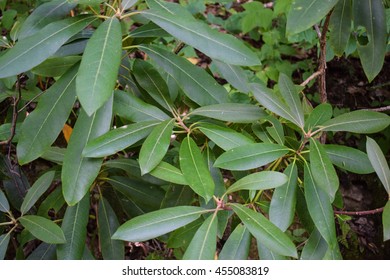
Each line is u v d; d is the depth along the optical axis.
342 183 2.02
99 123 1.06
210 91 1.16
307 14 1.03
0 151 1.46
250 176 1.03
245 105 1.12
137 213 1.36
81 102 0.93
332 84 2.24
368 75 1.15
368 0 1.14
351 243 1.82
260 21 2.15
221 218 1.13
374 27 1.14
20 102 1.43
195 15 2.14
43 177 1.18
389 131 1.95
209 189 1.00
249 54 1.04
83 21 1.05
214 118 1.12
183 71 1.14
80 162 1.05
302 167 1.15
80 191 1.04
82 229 1.20
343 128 1.08
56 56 1.15
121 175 1.39
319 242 1.10
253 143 1.07
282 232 0.99
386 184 1.07
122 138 1.05
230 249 1.05
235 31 2.33
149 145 1.03
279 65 2.15
